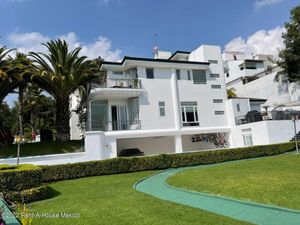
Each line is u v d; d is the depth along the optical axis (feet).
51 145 78.18
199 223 21.26
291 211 23.45
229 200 29.30
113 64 91.81
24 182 37.04
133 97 93.20
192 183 40.40
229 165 60.23
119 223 22.49
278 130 91.40
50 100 139.03
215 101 104.42
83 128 90.58
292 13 120.57
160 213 24.84
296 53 120.78
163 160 69.31
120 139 93.50
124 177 55.26
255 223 21.31
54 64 80.43
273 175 40.86
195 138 103.55
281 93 128.98
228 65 183.42
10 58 79.15
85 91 85.46
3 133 80.53
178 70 100.32
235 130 102.42
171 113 94.79
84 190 41.93
